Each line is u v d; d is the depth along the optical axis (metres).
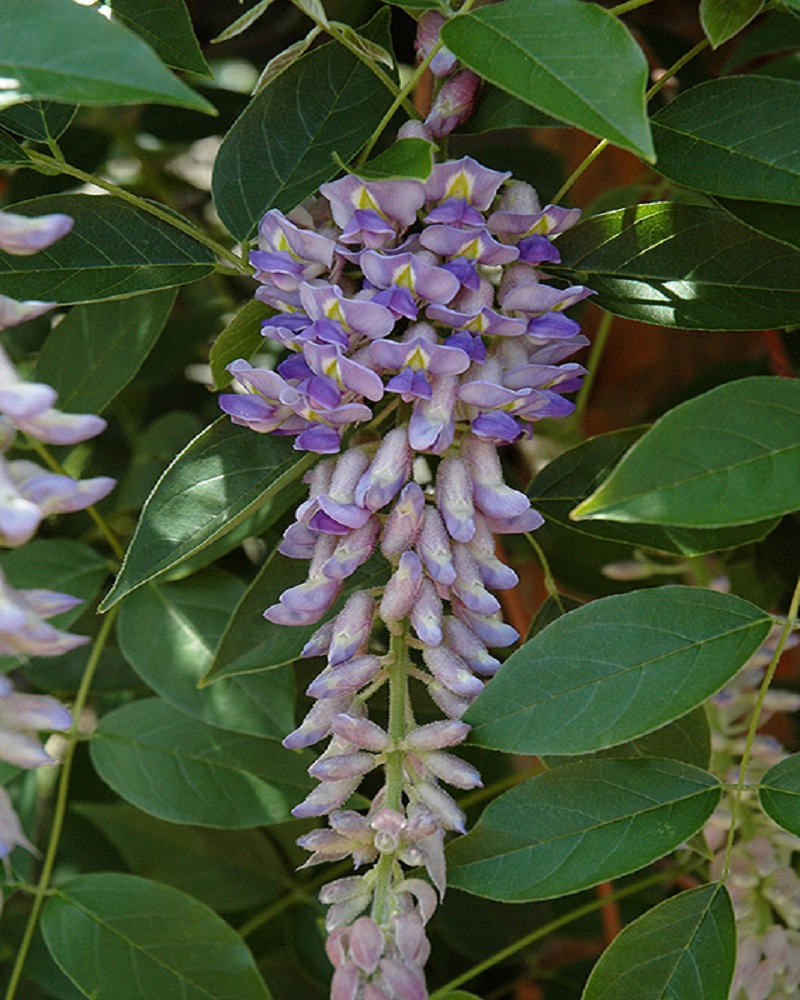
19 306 0.55
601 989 0.59
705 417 0.55
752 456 0.55
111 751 0.66
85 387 0.68
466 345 0.58
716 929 0.59
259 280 0.60
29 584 0.68
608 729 0.57
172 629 0.66
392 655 0.58
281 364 0.58
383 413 0.59
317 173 0.62
